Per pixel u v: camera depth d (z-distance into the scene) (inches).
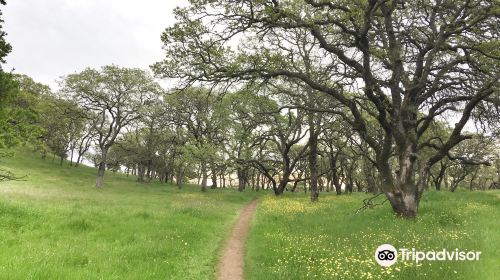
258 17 775.1
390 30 852.0
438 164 2399.1
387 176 863.7
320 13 896.3
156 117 2492.6
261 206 1369.3
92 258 461.1
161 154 3097.9
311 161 1529.3
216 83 831.1
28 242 532.4
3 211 687.7
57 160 3324.3
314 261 472.1
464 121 813.2
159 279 402.9
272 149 2645.2
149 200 1553.9
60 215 762.8
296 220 864.9
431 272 393.4
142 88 2389.3
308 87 1080.2
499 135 890.1
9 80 698.2
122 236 620.4
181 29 749.3
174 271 446.0
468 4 817.5
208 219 922.1
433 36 890.1
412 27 880.9
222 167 1919.3
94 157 3828.7
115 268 422.6
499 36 800.3
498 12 741.3
